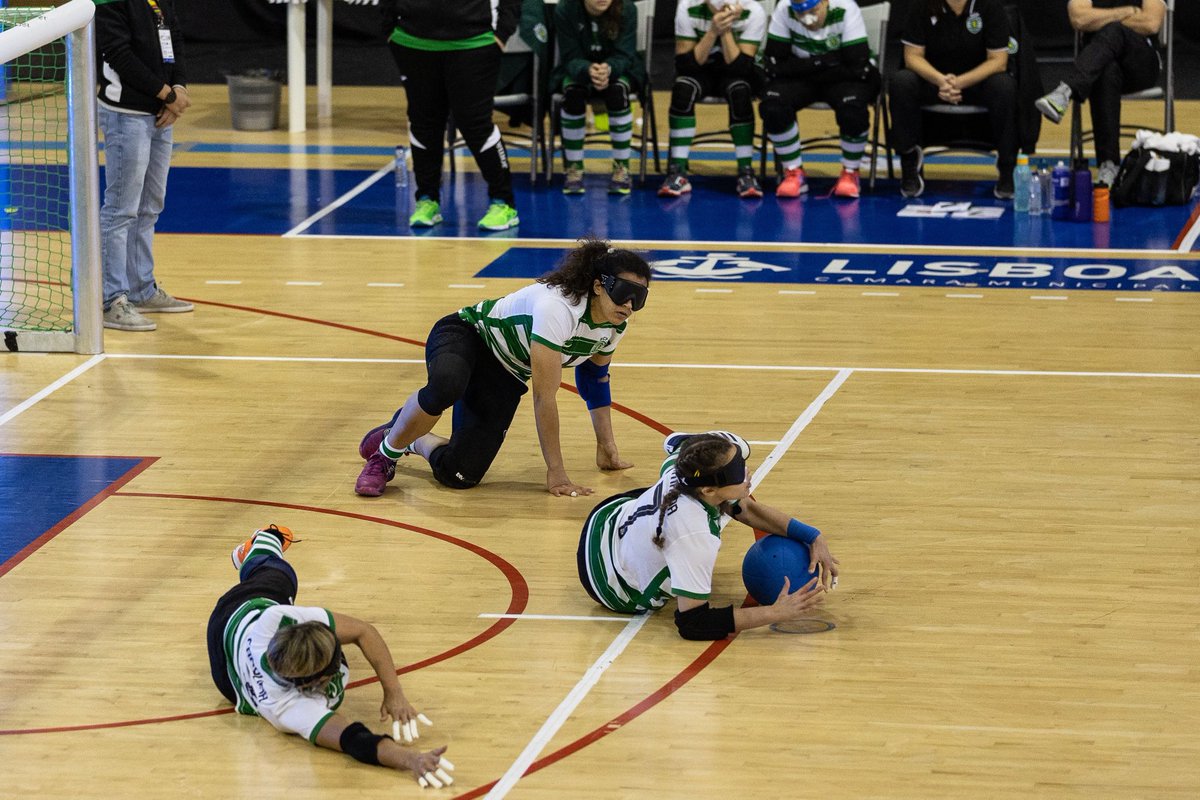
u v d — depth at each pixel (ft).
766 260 65.72
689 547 29.94
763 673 29.60
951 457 41.73
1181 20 129.80
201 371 50.03
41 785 25.49
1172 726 27.45
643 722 27.71
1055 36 128.67
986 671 29.66
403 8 68.28
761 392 47.60
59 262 63.62
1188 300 58.44
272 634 26.91
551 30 81.51
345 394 47.55
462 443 39.11
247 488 39.75
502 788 25.46
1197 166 76.28
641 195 80.38
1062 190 73.10
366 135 98.43
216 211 75.97
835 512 37.83
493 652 30.53
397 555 35.47
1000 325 55.26
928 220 73.61
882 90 79.87
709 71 79.46
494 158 70.90
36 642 30.91
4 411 45.88
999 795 25.18
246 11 135.95
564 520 37.70
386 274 63.26
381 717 27.32
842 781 25.64
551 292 36.45
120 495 39.14
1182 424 44.32
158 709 28.22
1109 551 35.42
